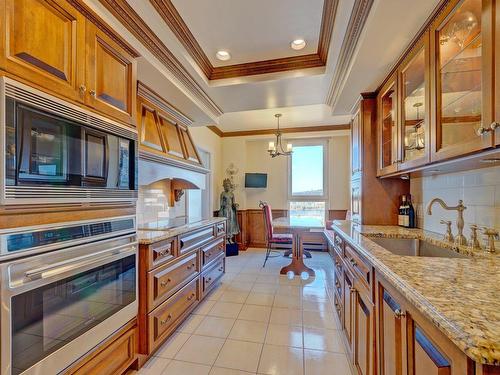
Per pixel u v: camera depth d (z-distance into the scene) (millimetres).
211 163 5398
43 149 1081
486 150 1107
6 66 963
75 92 1259
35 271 1033
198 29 2092
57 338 1144
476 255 1309
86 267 1276
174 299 2225
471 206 1584
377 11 1397
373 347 1310
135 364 1795
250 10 1881
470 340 571
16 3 1012
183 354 1994
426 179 2168
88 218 1318
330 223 5000
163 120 2783
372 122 2559
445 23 1330
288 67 2570
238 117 4898
